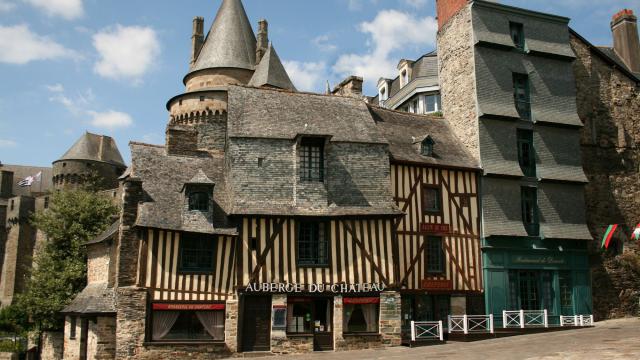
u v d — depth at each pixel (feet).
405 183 67.87
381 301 60.59
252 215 58.80
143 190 59.93
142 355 54.24
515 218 72.33
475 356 45.32
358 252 61.00
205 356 55.83
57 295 87.40
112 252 62.28
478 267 69.72
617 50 97.55
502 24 77.71
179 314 56.65
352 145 65.26
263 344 58.13
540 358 40.88
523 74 77.66
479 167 72.08
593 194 81.41
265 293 58.18
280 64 118.93
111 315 57.72
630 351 41.78
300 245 60.39
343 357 51.75
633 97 88.22
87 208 97.25
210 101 116.47
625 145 85.30
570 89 79.97
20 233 195.00
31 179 207.82
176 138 67.87
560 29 81.15
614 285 79.25
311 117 67.82
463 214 70.28
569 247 75.31
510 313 68.85
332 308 60.08
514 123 75.41
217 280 58.03
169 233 57.26
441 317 67.00
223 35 127.65
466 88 76.59
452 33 80.94
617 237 81.25
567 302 74.02
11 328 139.13
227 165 64.59
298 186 61.41
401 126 75.51
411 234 66.80
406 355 50.26
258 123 64.59
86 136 204.23
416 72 107.04
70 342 66.59
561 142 77.77
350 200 62.64
